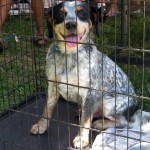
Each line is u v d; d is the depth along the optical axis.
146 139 1.14
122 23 1.89
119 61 1.71
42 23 1.73
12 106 1.44
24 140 1.21
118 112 1.23
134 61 1.70
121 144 1.12
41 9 1.77
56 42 1.16
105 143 1.13
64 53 1.14
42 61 1.70
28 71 1.56
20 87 1.60
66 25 1.11
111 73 1.24
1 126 1.27
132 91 1.30
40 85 1.54
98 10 1.24
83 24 1.14
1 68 1.72
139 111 1.29
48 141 1.18
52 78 1.20
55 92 1.23
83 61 1.14
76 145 1.15
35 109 1.40
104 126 1.23
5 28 1.88
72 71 1.14
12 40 1.84
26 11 2.00
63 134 1.24
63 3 1.11
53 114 1.38
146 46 1.92
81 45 1.14
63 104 1.45
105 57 1.25
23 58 1.70
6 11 1.75
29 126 1.29
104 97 1.23
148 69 1.68
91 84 1.17
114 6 2.05
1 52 1.84
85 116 1.17
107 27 2.09
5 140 1.19
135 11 2.17
